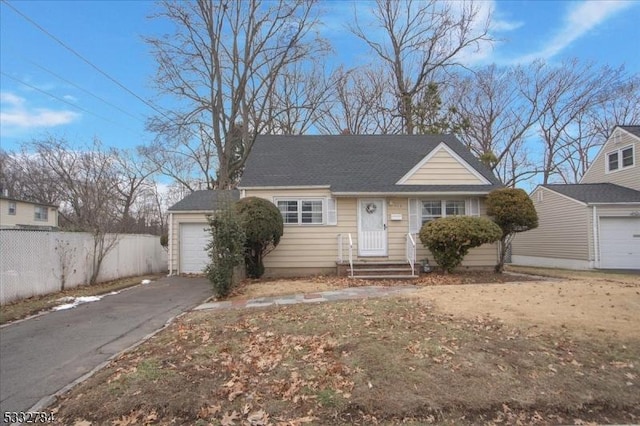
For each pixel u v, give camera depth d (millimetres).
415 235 15141
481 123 30344
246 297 10492
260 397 4430
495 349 5559
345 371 4930
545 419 4199
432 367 5000
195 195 19641
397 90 29562
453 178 15391
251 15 25422
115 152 30375
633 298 8250
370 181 15250
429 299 8664
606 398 4496
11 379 5305
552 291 9312
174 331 7184
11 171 33875
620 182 21109
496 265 15148
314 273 14984
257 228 12797
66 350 6539
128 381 4785
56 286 12438
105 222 15219
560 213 20656
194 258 17906
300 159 16781
